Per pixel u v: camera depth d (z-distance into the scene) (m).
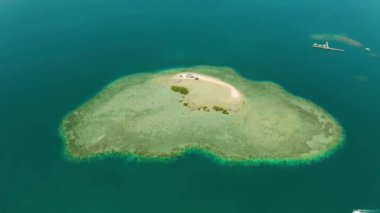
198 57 101.00
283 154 72.31
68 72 93.88
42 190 65.38
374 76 95.38
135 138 74.62
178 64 97.75
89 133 75.88
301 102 85.81
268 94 87.12
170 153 71.62
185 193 65.00
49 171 68.69
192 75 90.25
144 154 71.38
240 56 102.12
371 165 71.25
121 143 73.50
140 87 87.88
